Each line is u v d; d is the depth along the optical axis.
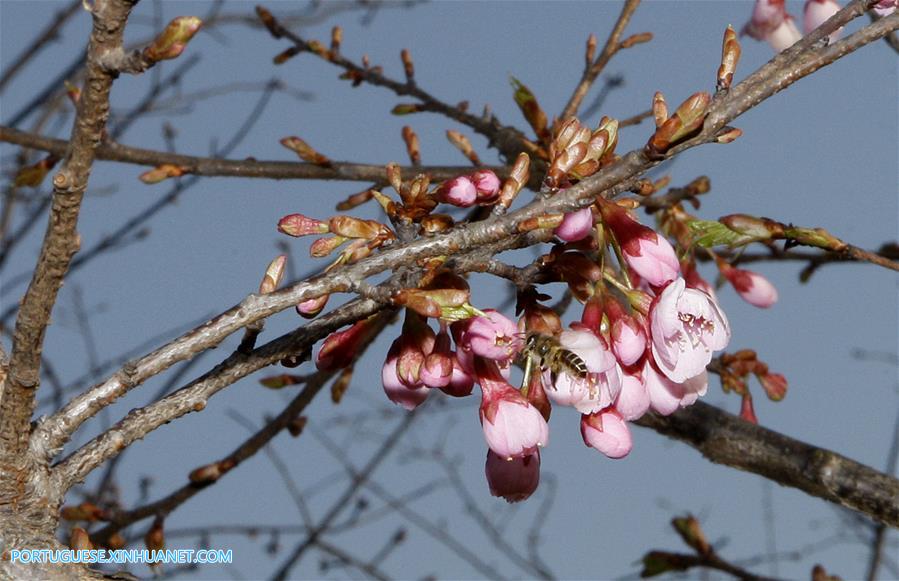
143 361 0.60
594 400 0.62
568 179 0.61
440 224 0.61
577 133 0.61
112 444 0.61
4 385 0.60
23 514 0.61
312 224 0.62
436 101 0.81
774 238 0.67
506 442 0.61
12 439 0.60
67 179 0.56
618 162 0.60
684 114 0.59
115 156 0.77
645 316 0.62
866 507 0.73
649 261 0.62
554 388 0.61
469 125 0.81
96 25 0.55
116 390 0.60
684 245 0.68
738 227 0.67
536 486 0.63
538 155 0.76
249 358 0.62
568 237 0.61
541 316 0.62
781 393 0.76
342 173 0.79
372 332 0.70
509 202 0.60
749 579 0.81
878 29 0.60
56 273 0.58
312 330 0.62
